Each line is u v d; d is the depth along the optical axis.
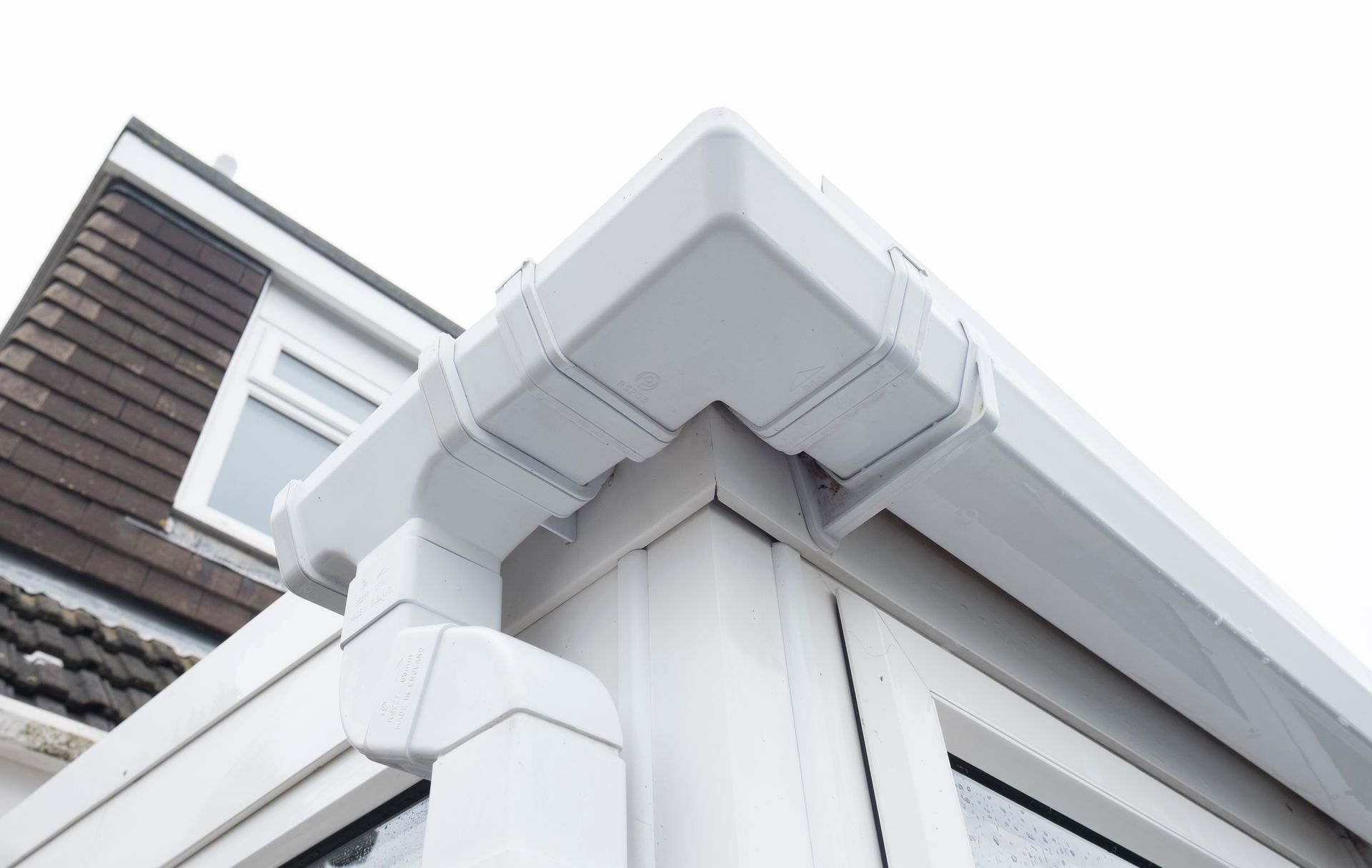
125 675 2.91
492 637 0.68
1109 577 0.96
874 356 0.65
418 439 0.76
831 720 0.77
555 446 0.73
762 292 0.60
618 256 0.60
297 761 1.10
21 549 3.20
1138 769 1.15
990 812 0.98
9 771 2.38
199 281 4.54
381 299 5.13
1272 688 1.11
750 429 0.81
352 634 0.77
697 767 0.68
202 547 3.74
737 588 0.77
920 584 0.97
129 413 3.87
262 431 4.41
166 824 1.27
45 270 4.52
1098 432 1.00
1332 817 1.50
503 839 0.57
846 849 0.69
